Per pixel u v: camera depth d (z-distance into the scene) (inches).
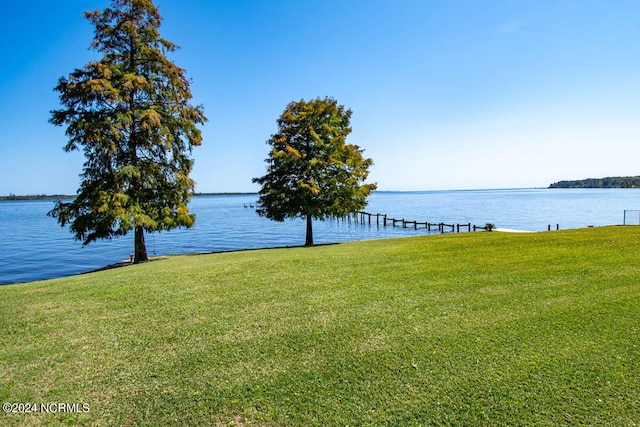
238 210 3941.9
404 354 167.2
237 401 135.8
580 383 138.7
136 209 565.3
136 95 601.9
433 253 442.3
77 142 561.0
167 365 165.3
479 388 138.1
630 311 208.1
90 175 581.3
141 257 629.6
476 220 1958.7
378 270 349.7
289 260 434.9
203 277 348.2
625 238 478.6
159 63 606.2
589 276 290.0
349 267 371.6
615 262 335.3
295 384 145.7
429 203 4392.2
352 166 788.6
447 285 281.9
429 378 146.4
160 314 236.4
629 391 132.6
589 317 201.8
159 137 595.8
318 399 135.1
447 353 166.4
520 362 155.9
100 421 126.6
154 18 617.3
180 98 633.6
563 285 267.7
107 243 1357.0
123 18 586.6
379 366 157.2
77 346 189.2
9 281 714.2
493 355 162.9
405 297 253.8
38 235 1620.3
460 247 484.1
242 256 545.3
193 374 156.6
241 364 163.8
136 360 171.3
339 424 120.7
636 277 280.5
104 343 191.9
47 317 239.1
